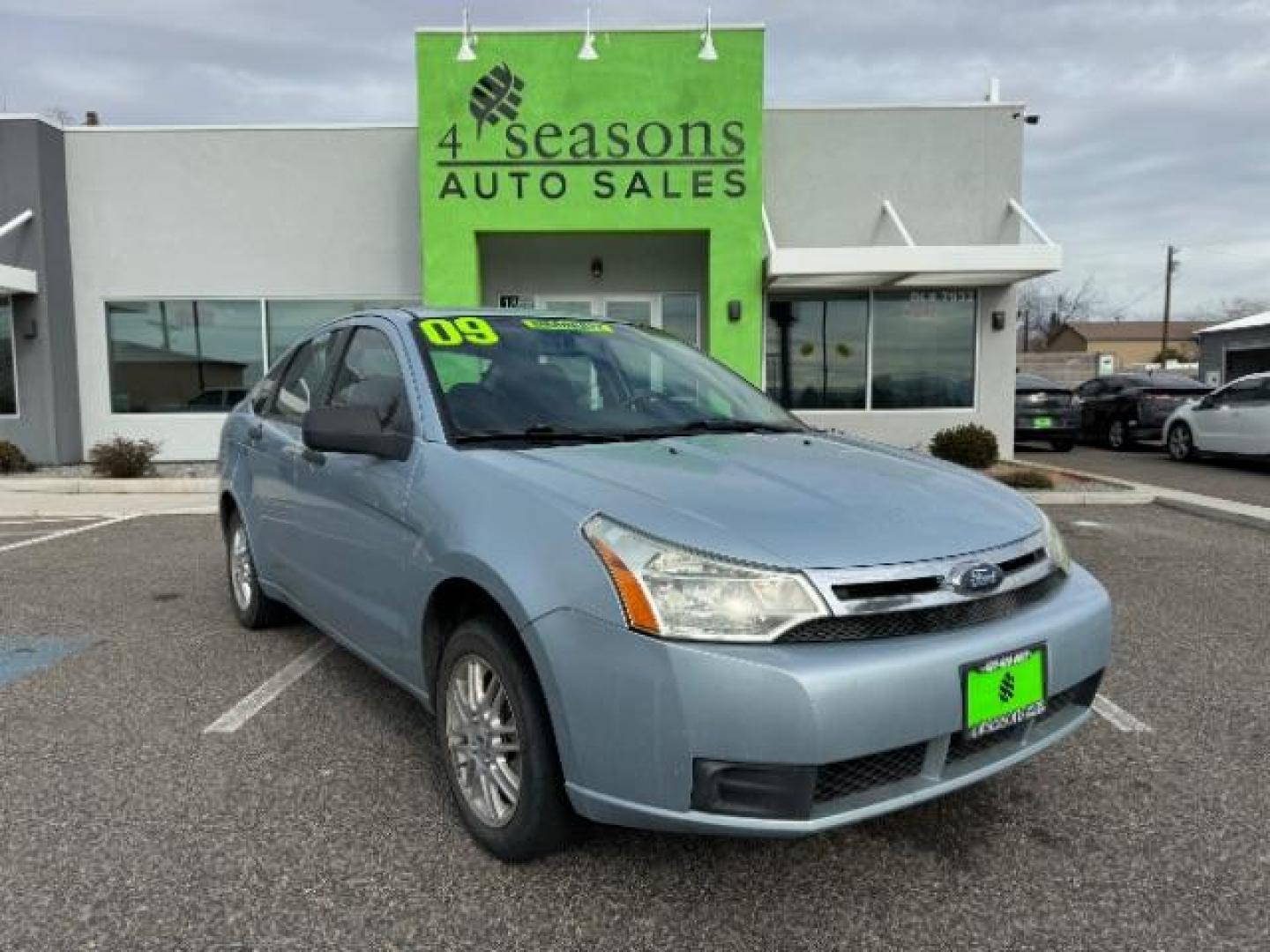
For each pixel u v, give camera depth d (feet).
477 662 8.96
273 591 14.80
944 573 7.75
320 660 14.80
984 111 42.70
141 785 10.43
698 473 8.94
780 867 8.79
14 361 41.14
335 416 10.40
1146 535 26.32
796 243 43.19
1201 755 11.35
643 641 7.26
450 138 38.58
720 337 39.63
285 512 13.56
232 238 42.98
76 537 26.18
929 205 43.06
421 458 9.98
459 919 7.97
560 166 38.75
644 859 8.90
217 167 42.68
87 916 7.97
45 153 40.73
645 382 12.21
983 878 8.62
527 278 44.16
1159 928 7.84
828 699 7.01
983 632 7.91
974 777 7.95
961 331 43.11
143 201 42.68
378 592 10.62
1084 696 9.14
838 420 43.21
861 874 8.67
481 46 38.27
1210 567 21.99
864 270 37.09
